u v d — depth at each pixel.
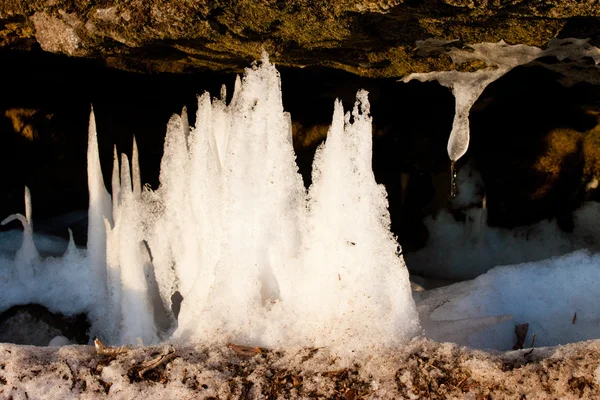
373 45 2.46
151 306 2.70
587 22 2.24
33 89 3.25
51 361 2.20
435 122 3.61
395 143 3.66
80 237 3.44
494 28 2.23
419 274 3.70
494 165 3.64
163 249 2.80
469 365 2.03
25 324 2.88
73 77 3.14
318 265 2.31
